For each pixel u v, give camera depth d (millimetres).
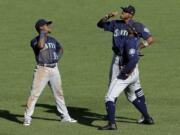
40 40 42281
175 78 60875
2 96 54281
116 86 41469
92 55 71562
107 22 42781
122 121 44406
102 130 41562
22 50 74125
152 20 86688
